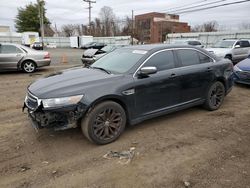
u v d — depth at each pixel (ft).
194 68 16.02
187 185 9.27
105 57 16.67
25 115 16.93
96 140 12.21
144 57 14.05
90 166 10.62
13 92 23.77
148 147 12.26
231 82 19.03
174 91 14.99
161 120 15.92
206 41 117.19
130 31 170.19
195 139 13.17
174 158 11.21
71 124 11.68
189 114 17.11
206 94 17.20
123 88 12.63
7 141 12.89
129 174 10.01
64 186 9.29
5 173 10.11
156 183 9.41
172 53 15.30
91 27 216.95
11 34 175.22
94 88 11.96
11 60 34.91
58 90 11.60
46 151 11.87
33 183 9.48
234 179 9.62
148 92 13.70
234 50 45.73
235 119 16.20
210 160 11.03
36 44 128.16
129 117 13.26
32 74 35.42
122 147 12.28
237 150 11.94
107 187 9.23
